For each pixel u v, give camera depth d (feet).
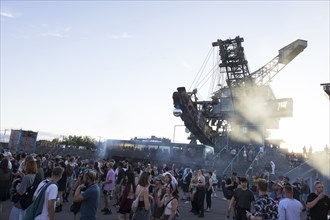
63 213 42.11
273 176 100.48
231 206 33.58
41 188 19.49
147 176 26.09
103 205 53.21
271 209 19.12
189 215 49.88
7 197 31.76
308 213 26.40
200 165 117.80
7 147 155.43
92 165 53.72
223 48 173.58
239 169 115.14
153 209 27.50
